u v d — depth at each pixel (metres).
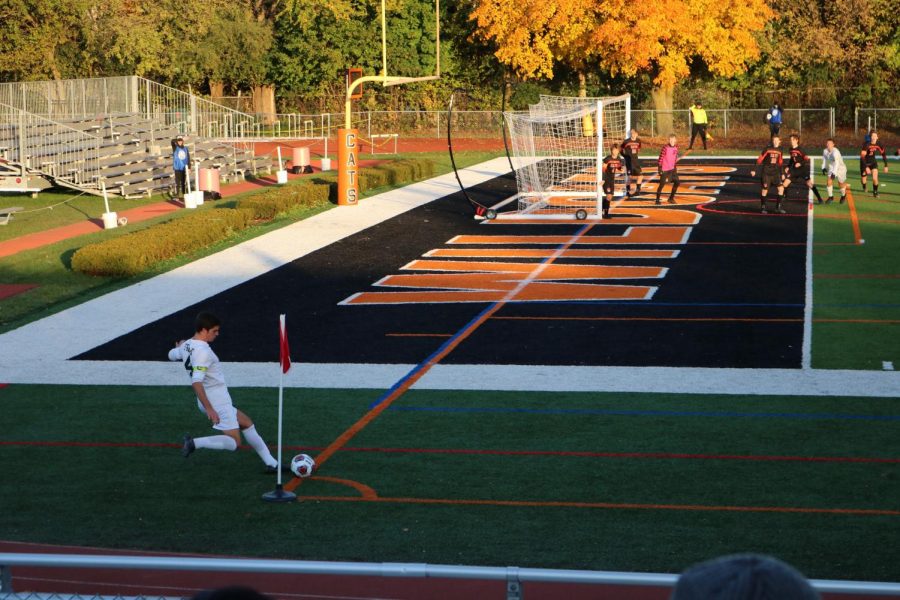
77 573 20.48
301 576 20.05
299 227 72.75
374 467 27.92
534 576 10.09
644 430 30.77
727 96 149.00
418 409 33.41
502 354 40.56
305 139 143.88
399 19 151.25
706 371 37.41
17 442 30.61
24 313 49.06
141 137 95.69
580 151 109.25
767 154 75.69
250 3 155.12
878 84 145.38
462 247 65.56
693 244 65.12
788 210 77.81
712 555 21.45
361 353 41.12
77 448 29.98
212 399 26.73
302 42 150.50
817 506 24.33
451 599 18.91
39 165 84.81
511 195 88.44
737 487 25.77
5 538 22.92
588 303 49.66
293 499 25.34
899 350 39.56
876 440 29.34
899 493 25.11
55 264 58.75
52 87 104.44
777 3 147.00
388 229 72.12
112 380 37.62
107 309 49.47
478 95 153.75
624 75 147.38
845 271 55.66
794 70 148.38
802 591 4.35
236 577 19.95
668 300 50.00
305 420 32.38
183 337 44.06
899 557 21.17
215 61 146.88
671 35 126.44
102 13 139.38
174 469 28.05
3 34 130.88
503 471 27.39
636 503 24.80
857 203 80.31
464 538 22.73
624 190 89.06
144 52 138.50
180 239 62.19
